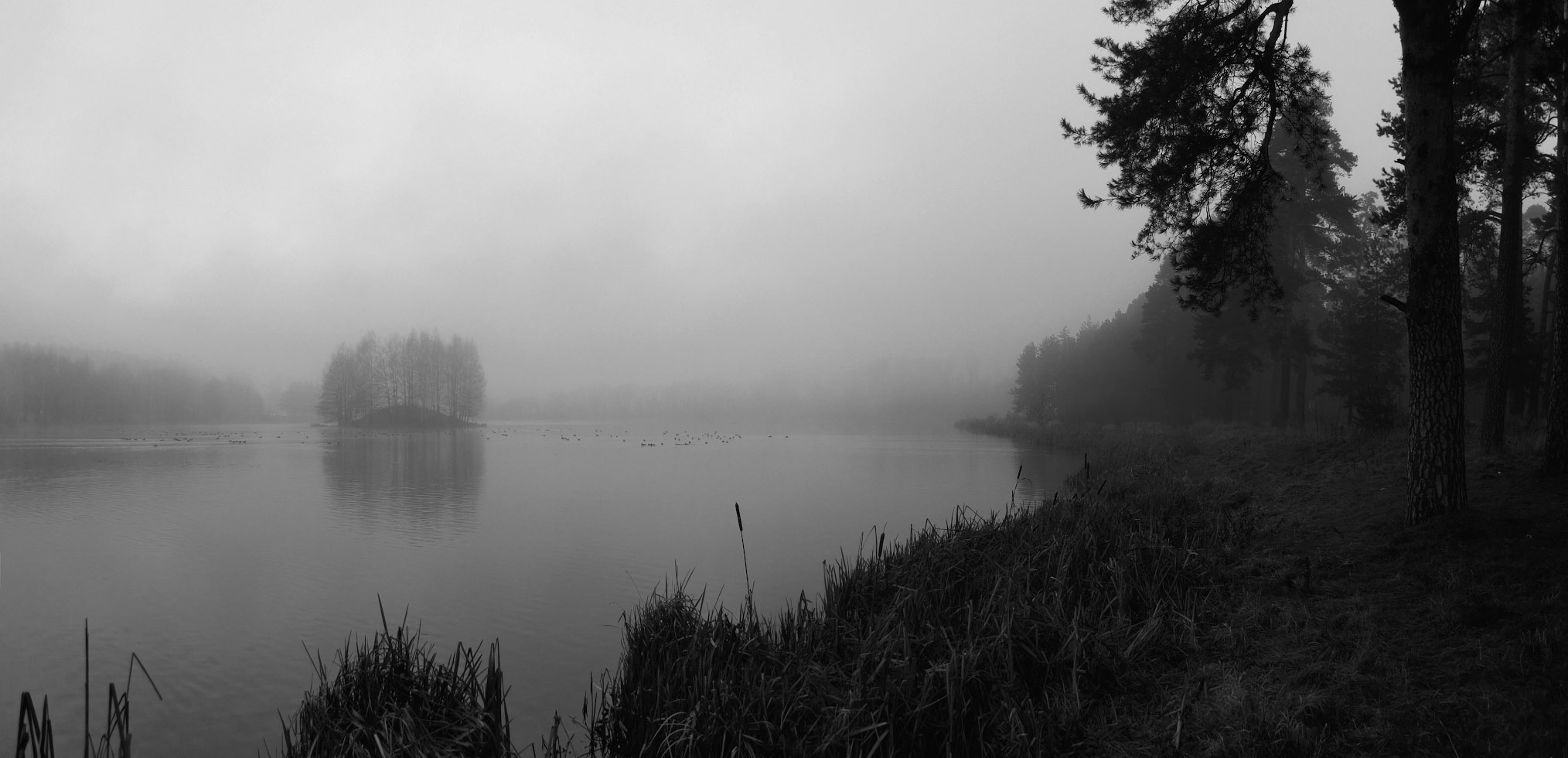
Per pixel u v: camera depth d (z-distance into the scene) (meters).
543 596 13.01
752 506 24.12
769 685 6.59
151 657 10.12
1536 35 11.30
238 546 17.78
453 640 10.65
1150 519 11.57
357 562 15.88
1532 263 25.25
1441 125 9.06
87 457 45.91
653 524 20.75
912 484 29.97
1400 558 8.26
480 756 6.25
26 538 18.92
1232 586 8.77
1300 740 5.28
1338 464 15.30
